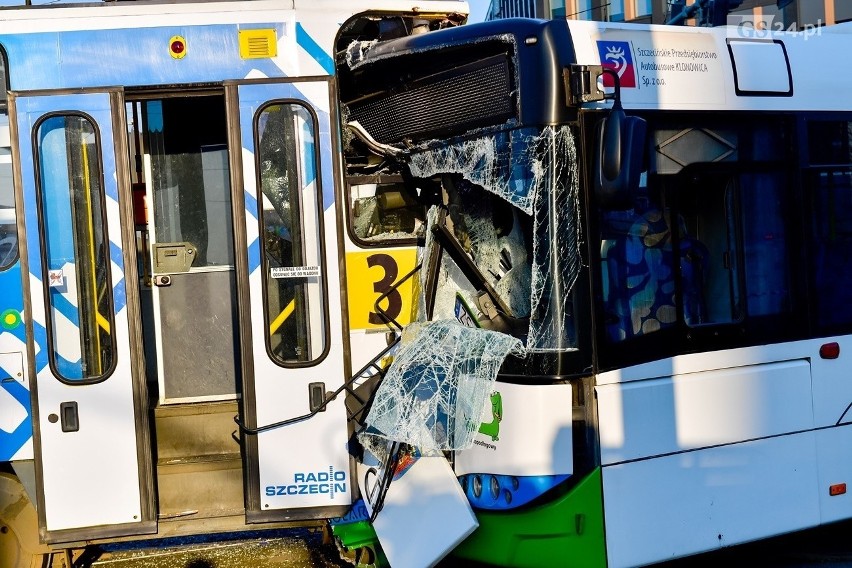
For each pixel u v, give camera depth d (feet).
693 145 16.58
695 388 16.29
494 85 15.57
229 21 16.61
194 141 18.47
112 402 16.22
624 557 15.43
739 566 18.62
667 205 16.28
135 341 16.28
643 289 15.90
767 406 17.02
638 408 15.66
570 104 15.08
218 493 17.06
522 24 15.28
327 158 16.66
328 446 16.49
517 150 15.33
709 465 16.34
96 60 16.34
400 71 17.04
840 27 19.06
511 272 15.92
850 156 18.35
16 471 16.42
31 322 16.15
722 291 16.79
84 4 16.39
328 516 16.47
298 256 16.62
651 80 16.20
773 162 17.47
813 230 17.81
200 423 17.67
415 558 15.72
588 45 15.66
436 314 17.06
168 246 18.28
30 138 16.17
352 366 16.92
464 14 17.78
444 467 15.85
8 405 16.38
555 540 15.20
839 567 18.42
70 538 16.10
